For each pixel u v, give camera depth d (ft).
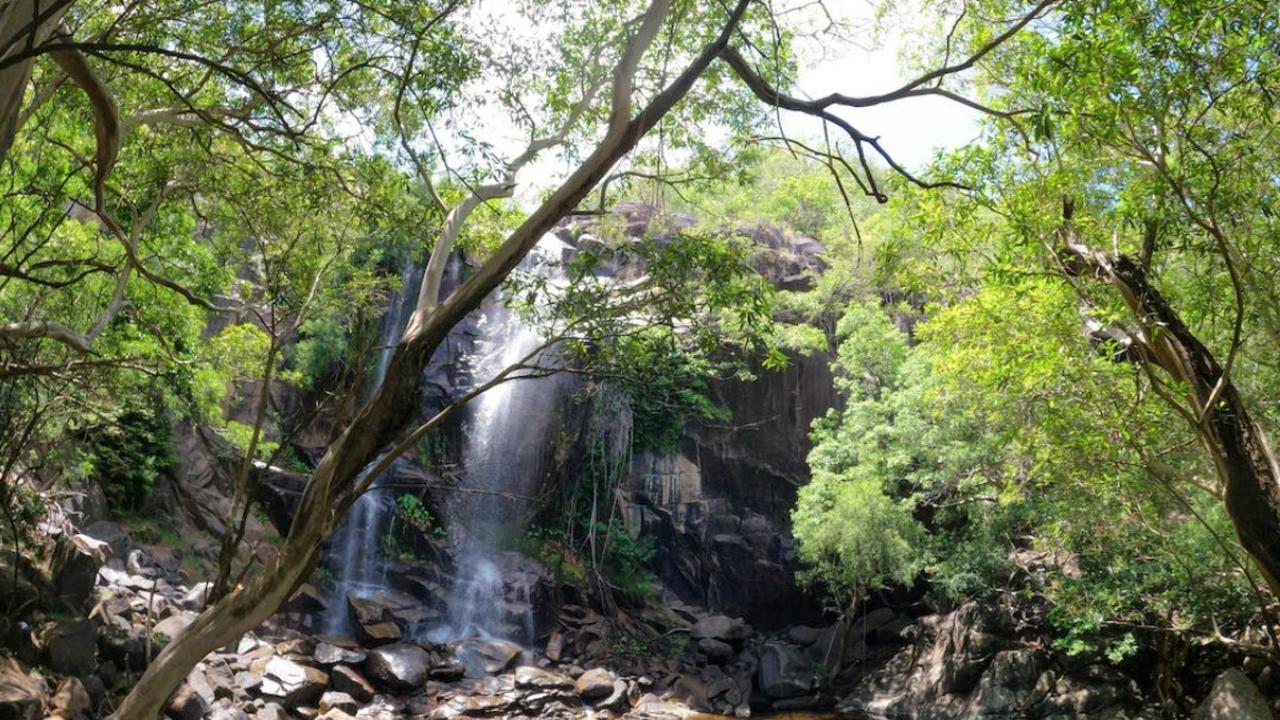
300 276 43.01
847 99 33.06
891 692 86.99
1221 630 67.51
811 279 119.24
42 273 49.83
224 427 81.82
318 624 82.69
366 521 94.07
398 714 72.59
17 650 52.29
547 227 30.45
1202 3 29.50
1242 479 33.86
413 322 32.50
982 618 82.17
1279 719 61.52
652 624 101.81
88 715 52.08
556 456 106.63
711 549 110.22
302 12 36.42
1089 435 44.29
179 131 42.63
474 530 101.40
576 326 34.14
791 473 111.75
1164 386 37.76
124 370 56.85
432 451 103.65
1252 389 47.70
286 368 95.35
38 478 65.00
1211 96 33.40
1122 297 38.37
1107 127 32.14
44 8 23.15
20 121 34.17
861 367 97.35
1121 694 71.67
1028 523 80.33
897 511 86.28
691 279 37.86
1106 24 30.17
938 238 43.09
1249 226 39.73
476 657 82.99
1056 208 39.58
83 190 47.83
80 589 58.13
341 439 30.09
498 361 109.09
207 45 38.96
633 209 110.32
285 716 66.13
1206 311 40.86
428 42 32.94
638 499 111.45
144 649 59.00
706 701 88.79
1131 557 66.54
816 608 106.32
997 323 47.14
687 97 44.73
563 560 103.60
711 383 110.52
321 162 40.63
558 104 40.47
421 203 46.65
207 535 83.05
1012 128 40.73
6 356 48.42
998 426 62.75
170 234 54.75
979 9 39.75
